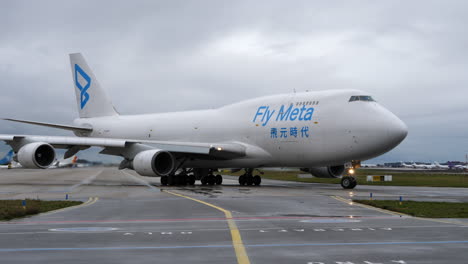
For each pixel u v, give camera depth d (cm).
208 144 2986
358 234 948
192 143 3016
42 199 1878
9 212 1269
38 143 2848
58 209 1479
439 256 721
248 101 3097
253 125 2938
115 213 1363
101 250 773
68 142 2920
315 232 977
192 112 3419
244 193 2273
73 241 864
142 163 2833
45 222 1151
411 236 920
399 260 692
